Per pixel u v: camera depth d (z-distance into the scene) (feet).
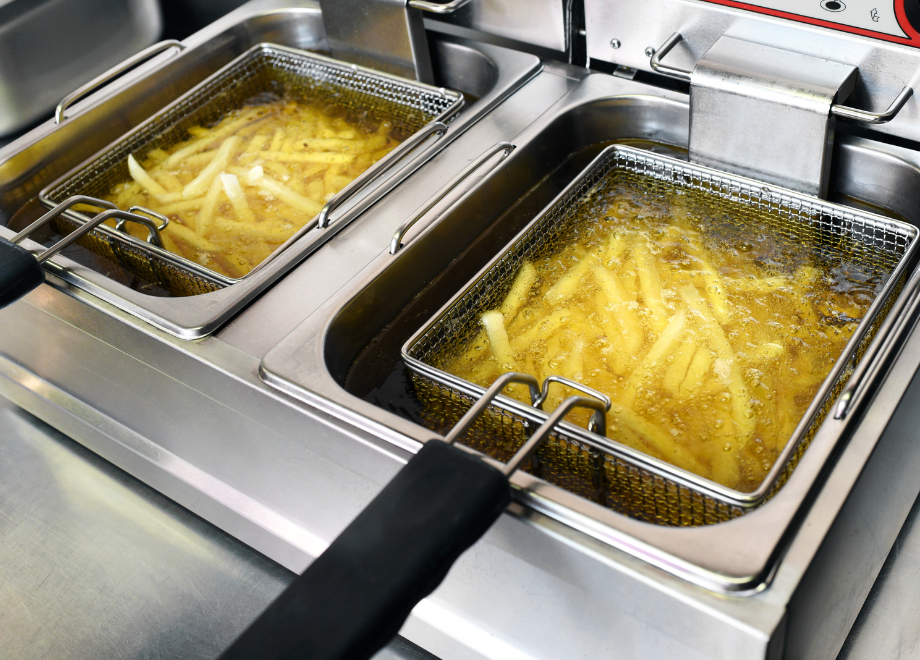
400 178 3.63
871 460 2.32
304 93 4.71
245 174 4.15
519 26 4.23
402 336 3.30
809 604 2.26
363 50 4.53
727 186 3.58
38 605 3.76
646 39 3.75
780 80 3.22
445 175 3.64
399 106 4.44
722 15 3.41
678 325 3.04
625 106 3.92
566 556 2.31
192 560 3.88
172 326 3.05
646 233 3.50
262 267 3.26
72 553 3.95
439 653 3.33
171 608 3.69
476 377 2.99
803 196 3.38
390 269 3.21
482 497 2.08
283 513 3.53
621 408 2.81
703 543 2.13
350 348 3.17
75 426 4.21
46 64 5.01
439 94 4.22
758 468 2.62
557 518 2.28
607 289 3.24
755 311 3.11
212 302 3.12
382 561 1.97
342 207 3.51
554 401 2.88
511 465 2.18
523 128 3.82
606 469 2.56
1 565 3.93
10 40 4.76
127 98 4.50
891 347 2.49
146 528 4.03
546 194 3.88
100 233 3.72
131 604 3.72
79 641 3.61
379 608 1.90
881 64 3.14
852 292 3.12
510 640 3.03
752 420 2.75
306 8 4.88
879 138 3.55
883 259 3.20
